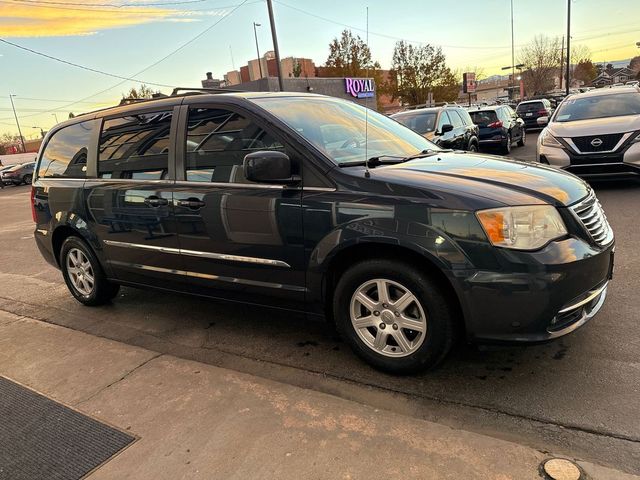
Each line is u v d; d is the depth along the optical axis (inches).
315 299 132.0
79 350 157.4
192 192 146.9
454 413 110.4
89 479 97.3
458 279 108.6
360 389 123.3
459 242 108.3
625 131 295.6
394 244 114.1
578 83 3115.2
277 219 130.6
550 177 126.3
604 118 320.5
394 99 1926.7
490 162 140.3
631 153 292.8
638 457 92.0
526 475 88.0
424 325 118.0
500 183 117.6
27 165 1331.2
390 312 122.5
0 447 110.1
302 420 109.6
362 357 130.0
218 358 147.2
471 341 113.3
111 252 176.4
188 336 164.2
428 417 109.8
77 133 188.2
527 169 132.7
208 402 120.2
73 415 120.1
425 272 115.0
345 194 121.4
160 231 157.0
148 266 165.9
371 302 125.3
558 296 106.7
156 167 157.6
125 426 113.8
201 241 147.6
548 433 100.9
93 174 178.4
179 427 111.3
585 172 306.7
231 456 99.9
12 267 286.8
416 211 112.3
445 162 138.8
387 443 99.4
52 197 192.5
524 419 106.0
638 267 182.4
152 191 156.6
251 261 138.6
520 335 108.9
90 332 175.0
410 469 91.7
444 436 100.2
